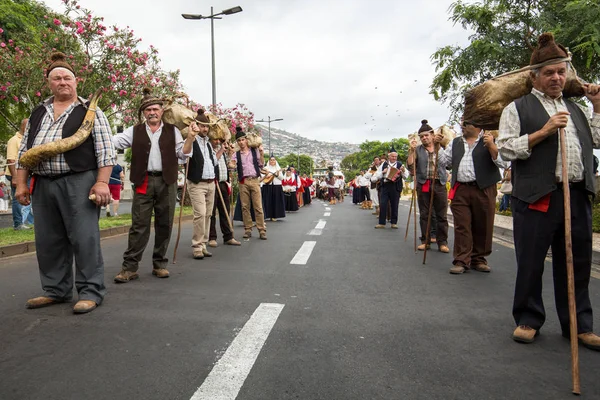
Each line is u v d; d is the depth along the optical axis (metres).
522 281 3.37
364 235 9.51
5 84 10.50
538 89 3.32
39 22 14.75
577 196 3.24
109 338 3.26
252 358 2.93
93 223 4.03
